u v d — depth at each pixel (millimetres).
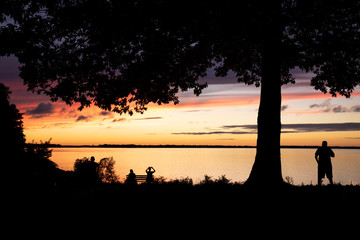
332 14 13281
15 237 7977
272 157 12562
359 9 12391
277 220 8812
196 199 10711
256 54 16141
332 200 10172
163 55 13391
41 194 11352
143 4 11539
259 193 11289
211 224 8711
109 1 12133
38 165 12055
